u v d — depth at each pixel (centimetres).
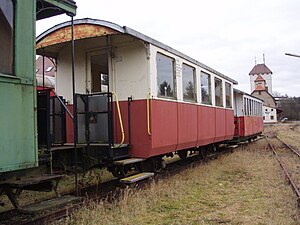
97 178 729
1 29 382
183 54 851
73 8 498
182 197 651
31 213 418
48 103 526
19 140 389
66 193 644
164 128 726
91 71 755
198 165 1000
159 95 720
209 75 1075
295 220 499
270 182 782
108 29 628
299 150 1529
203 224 493
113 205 552
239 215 536
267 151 1473
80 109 704
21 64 402
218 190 714
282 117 9869
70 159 643
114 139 704
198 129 938
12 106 384
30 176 457
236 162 1095
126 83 704
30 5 422
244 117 1608
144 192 640
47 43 691
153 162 755
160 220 516
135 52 696
